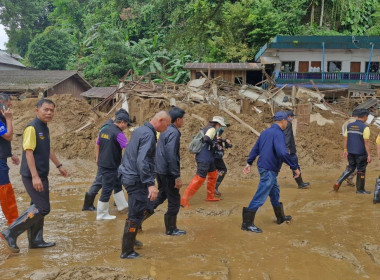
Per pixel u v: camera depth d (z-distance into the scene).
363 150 7.93
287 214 6.48
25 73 33.09
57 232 5.48
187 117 12.66
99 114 15.16
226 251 4.71
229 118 13.01
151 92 15.09
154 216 6.38
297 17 35.75
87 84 33.78
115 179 6.19
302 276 4.00
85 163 11.34
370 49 27.42
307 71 28.14
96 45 40.47
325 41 27.27
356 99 19.58
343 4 35.25
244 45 32.81
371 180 9.55
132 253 4.43
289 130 8.52
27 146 4.46
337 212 6.56
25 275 3.88
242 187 8.84
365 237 5.22
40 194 4.62
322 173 10.64
